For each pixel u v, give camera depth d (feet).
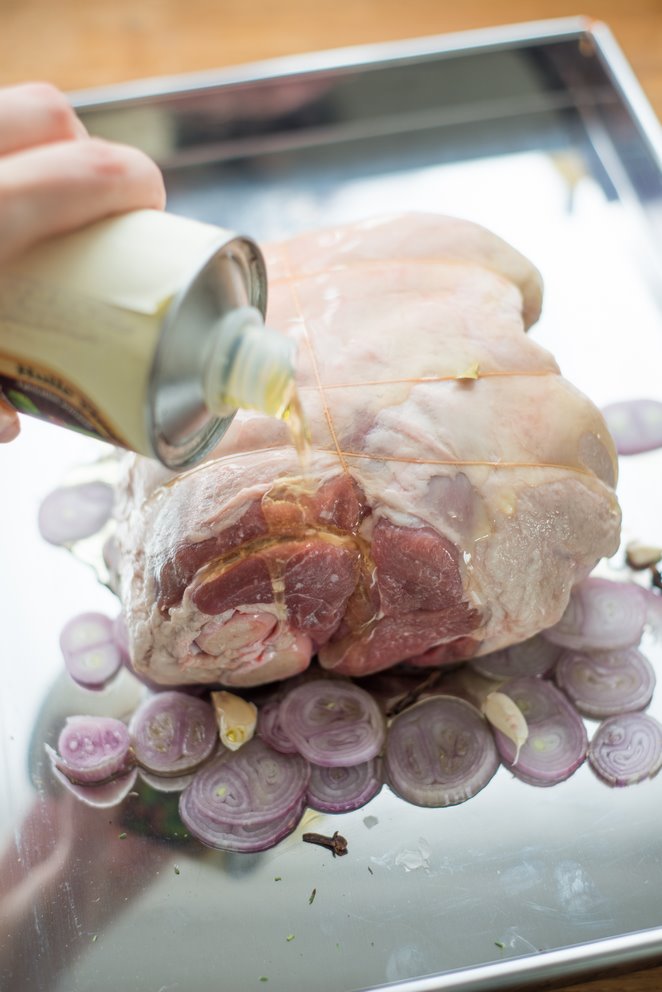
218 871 2.15
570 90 2.79
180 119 2.70
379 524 2.10
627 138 2.67
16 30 2.94
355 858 2.15
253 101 2.70
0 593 2.37
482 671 2.28
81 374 1.88
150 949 2.10
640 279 2.62
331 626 2.17
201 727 2.24
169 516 2.12
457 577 2.10
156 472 2.17
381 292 2.22
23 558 2.40
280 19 2.95
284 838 2.17
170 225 1.90
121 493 2.31
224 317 1.89
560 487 2.14
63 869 2.16
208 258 1.86
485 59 2.71
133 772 2.23
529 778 2.19
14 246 1.87
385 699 2.26
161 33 2.93
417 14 2.96
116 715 2.27
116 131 2.69
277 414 2.03
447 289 2.23
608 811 2.17
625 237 2.66
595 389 2.51
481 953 2.08
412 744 2.22
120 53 2.91
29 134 1.95
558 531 2.15
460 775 2.19
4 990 2.09
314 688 2.26
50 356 1.89
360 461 2.10
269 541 2.09
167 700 2.26
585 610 2.31
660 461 2.44
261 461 2.11
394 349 2.16
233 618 2.12
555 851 2.14
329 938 2.10
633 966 2.04
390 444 2.11
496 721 2.22
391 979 2.07
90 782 2.22
